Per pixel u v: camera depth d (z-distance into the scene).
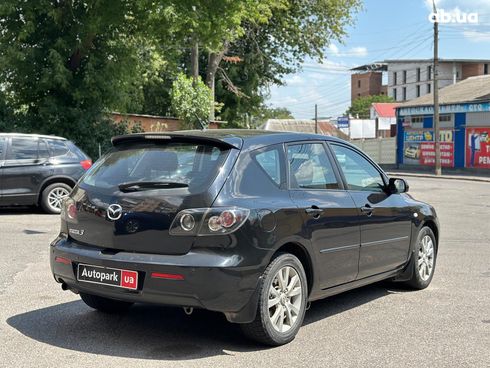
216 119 37.38
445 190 22.45
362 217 5.79
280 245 4.82
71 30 19.05
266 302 4.71
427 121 37.59
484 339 5.12
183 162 4.91
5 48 18.22
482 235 11.14
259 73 38.81
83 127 19.61
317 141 5.79
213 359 4.55
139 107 30.19
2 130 18.67
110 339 5.01
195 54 28.73
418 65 99.12
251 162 4.97
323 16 36.97
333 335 5.20
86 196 5.06
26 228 10.91
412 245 6.71
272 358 4.60
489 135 33.25
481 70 91.19
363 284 6.02
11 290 6.58
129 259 4.62
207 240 4.50
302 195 5.22
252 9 20.80
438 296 6.63
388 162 43.03
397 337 5.16
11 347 4.78
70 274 5.00
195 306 4.48
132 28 20.27
